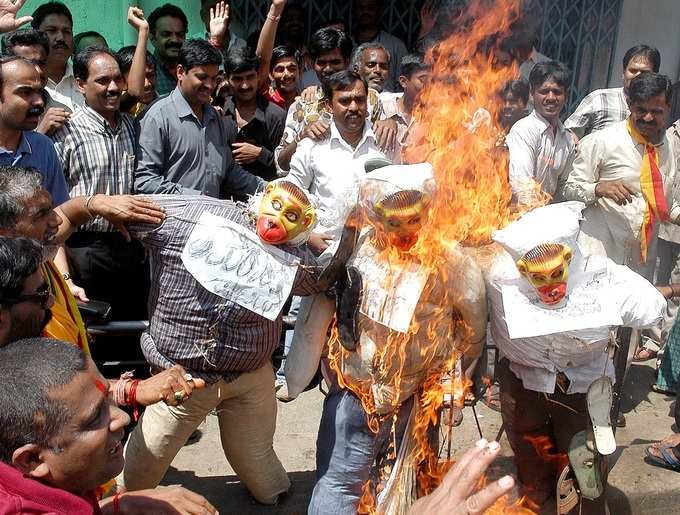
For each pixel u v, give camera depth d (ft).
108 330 11.57
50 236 8.16
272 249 8.79
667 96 13.29
